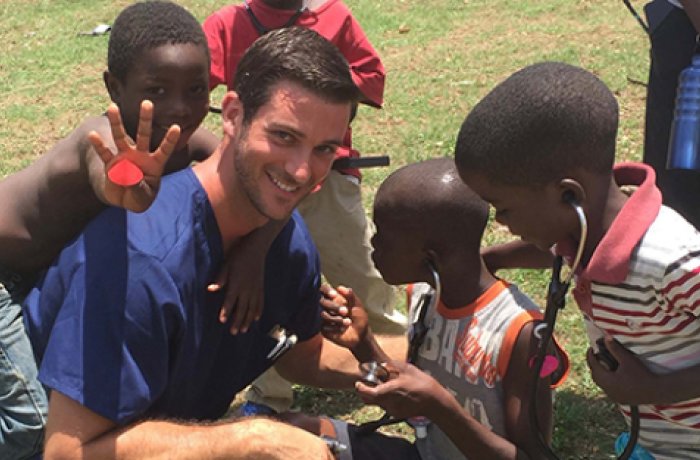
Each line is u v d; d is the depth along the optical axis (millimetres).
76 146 2705
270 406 4215
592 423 4137
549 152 2328
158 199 2492
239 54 4172
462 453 2744
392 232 2768
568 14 10828
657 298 2408
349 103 2402
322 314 3041
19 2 13398
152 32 3023
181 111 3070
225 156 2506
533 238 2516
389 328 4508
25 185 2828
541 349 2498
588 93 2334
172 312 2443
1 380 2771
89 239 2486
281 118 2332
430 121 7996
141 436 2424
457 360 2768
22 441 2814
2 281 2873
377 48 10312
